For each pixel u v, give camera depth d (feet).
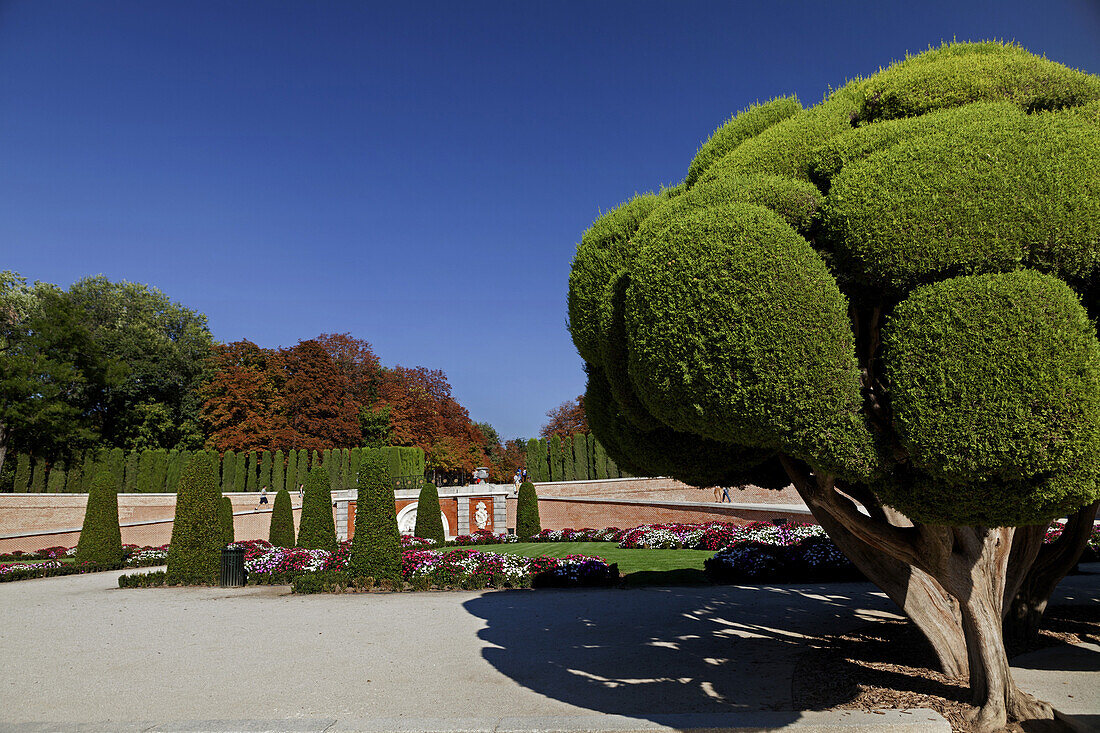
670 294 16.30
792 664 24.48
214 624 37.22
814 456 15.62
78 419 134.41
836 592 41.04
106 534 74.54
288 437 157.38
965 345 14.08
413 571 51.06
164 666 27.53
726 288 15.62
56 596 51.57
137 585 56.54
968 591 18.40
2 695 23.75
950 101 19.27
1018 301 13.94
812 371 15.10
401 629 34.35
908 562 19.48
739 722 17.74
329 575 50.98
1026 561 23.66
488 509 124.47
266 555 60.90
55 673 26.78
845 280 17.17
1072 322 13.85
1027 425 13.34
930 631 22.44
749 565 46.44
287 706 21.58
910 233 15.43
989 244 14.98
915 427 14.39
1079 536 26.81
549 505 122.93
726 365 15.44
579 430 201.26
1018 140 15.60
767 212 16.78
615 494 122.21
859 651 25.80
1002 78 19.17
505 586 49.44
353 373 199.21
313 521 74.79
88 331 128.06
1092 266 15.48
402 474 153.58
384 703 21.63
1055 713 17.78
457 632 33.12
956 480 14.32
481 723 18.48
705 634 30.53
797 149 20.36
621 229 22.11
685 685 22.48
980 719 17.72
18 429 118.73
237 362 169.17
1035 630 27.27
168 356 159.63
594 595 44.21
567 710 20.30
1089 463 13.39
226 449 155.74
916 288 15.43
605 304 20.47
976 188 15.24
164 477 136.15
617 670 24.90
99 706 22.15
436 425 203.92
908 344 14.83
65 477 134.31
